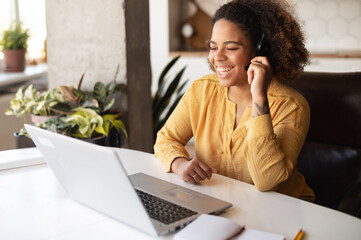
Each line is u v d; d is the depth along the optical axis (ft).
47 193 3.99
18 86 10.07
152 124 8.31
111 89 7.30
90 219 3.44
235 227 3.01
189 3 15.47
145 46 7.88
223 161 4.87
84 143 3.04
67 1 7.73
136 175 4.27
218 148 4.91
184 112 5.24
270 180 4.00
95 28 7.61
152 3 14.34
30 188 4.11
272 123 4.51
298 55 4.84
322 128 5.52
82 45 7.78
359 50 14.62
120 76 7.59
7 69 10.51
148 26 7.88
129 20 7.46
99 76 7.77
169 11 14.49
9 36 10.37
